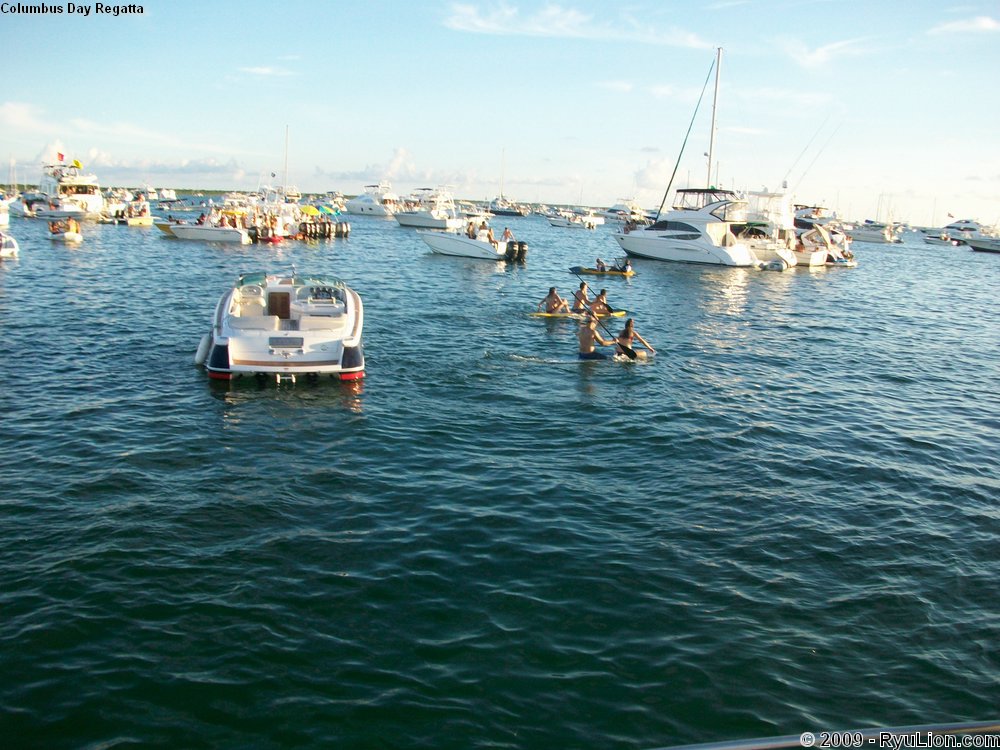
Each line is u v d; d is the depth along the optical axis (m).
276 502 9.95
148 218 67.19
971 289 45.88
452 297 29.58
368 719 6.09
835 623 7.64
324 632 7.18
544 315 24.75
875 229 113.06
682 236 48.56
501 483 10.87
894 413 15.54
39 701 6.15
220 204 83.44
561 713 6.24
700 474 11.48
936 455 12.89
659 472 11.51
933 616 7.83
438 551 8.79
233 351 15.40
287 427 12.99
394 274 37.50
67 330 20.36
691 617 7.63
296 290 19.16
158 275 33.28
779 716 6.29
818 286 41.34
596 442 12.76
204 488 10.33
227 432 12.64
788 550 9.14
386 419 13.60
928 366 20.84
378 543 8.93
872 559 9.01
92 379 15.56
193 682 6.43
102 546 8.62
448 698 6.36
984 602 8.16
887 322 29.23
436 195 86.69
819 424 14.41
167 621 7.26
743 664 6.92
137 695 6.26
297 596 7.76
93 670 6.54
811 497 10.80
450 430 13.12
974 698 6.60
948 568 8.86
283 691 6.37
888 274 53.94
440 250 48.53
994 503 10.87
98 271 33.84
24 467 10.83
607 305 25.39
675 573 8.48
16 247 37.44
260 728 5.96
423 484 10.73
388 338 20.73
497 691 6.46
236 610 7.47
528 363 18.23
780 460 12.23
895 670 6.94
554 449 12.37
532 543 9.06
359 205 111.88
